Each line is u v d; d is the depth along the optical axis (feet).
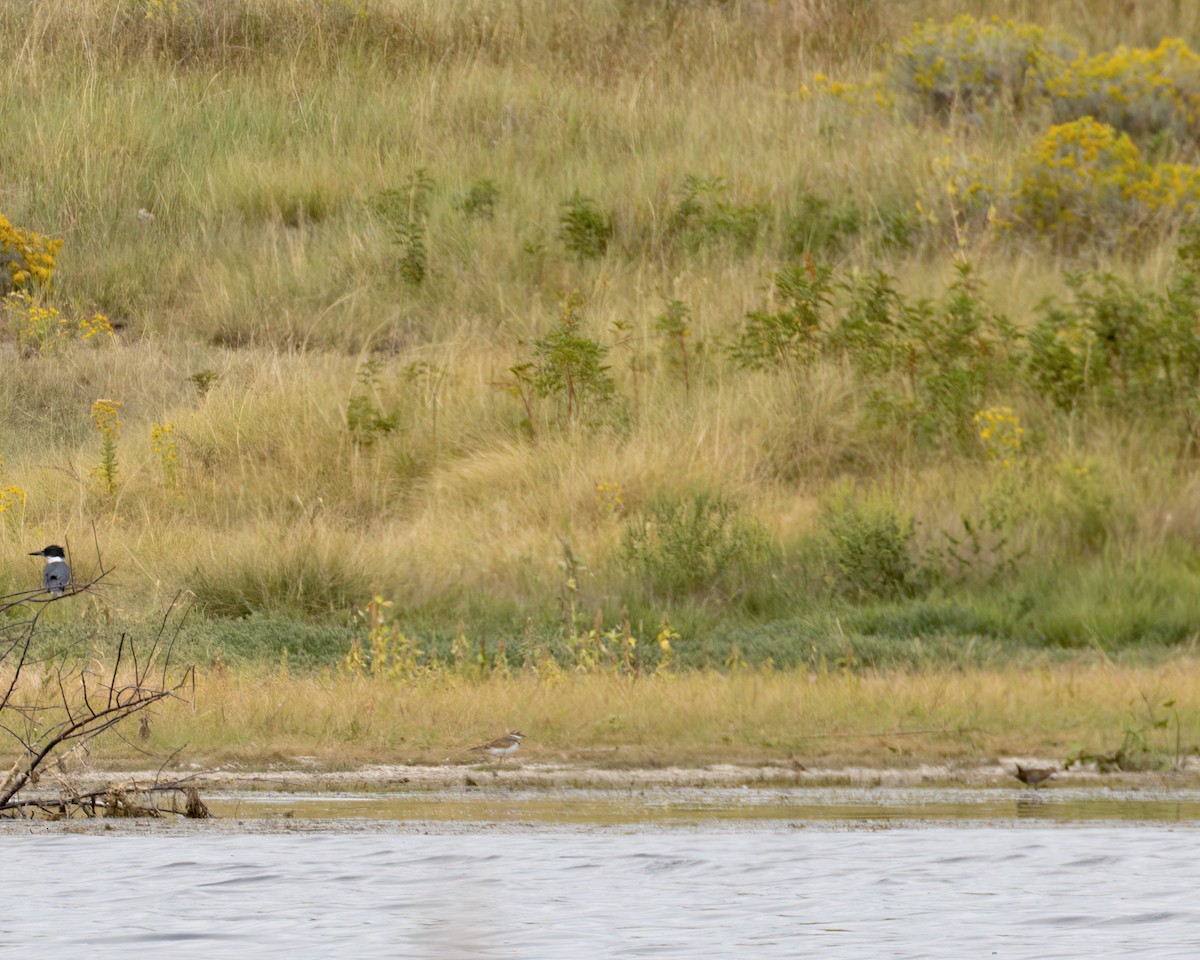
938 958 51.55
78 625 150.61
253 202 283.79
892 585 177.27
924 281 245.04
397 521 197.88
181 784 92.68
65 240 273.54
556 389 217.36
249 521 194.80
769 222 266.77
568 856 74.59
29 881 67.31
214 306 256.32
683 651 156.97
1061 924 57.72
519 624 165.07
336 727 117.80
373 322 252.01
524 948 53.57
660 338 233.14
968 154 277.03
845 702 127.13
